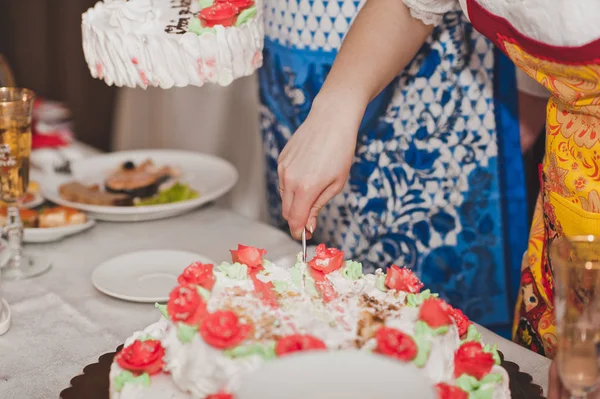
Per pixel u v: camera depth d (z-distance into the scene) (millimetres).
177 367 902
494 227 1717
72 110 4168
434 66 1621
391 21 1275
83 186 1847
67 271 1463
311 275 1055
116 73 1193
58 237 1607
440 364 905
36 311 1295
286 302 959
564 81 1088
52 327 1238
